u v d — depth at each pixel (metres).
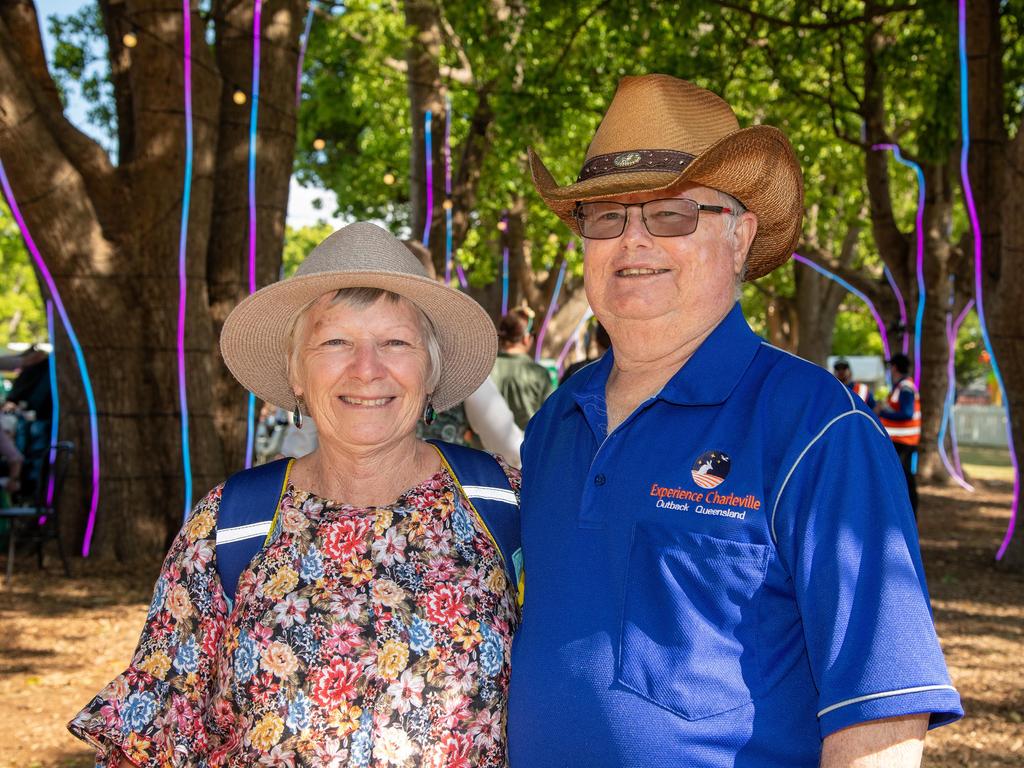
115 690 2.01
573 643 1.90
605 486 1.96
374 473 2.17
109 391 8.64
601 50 14.23
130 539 8.73
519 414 5.43
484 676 2.03
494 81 15.45
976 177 9.23
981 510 14.94
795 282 26.53
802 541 1.73
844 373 17.38
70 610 7.29
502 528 2.19
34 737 4.86
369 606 2.01
